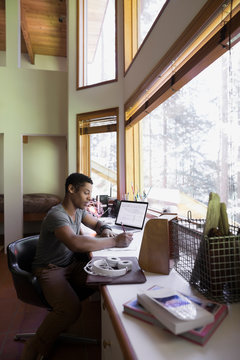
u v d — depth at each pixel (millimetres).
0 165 5594
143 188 3236
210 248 903
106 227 1902
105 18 4082
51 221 1487
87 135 3961
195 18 1531
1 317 2160
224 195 1588
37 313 2229
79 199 1596
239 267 896
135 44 3418
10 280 3043
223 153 1601
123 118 3518
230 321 755
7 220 4398
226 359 596
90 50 4117
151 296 779
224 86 1571
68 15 4199
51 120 4664
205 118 1805
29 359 1310
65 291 1396
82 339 1753
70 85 4039
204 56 1497
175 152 2285
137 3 3377
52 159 5805
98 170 3814
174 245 1192
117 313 808
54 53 7234
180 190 2201
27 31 5605
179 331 650
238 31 1226
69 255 1674
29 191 5715
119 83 3561
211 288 885
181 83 1893
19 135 4539
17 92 4559
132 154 3449
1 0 4902
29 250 1689
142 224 2051
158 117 2666
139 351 624
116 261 1229
